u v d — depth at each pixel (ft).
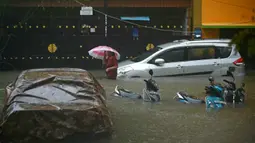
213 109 35.91
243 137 26.63
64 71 30.60
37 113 23.61
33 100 25.41
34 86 26.81
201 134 27.40
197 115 33.40
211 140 25.95
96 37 70.28
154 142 25.38
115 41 70.38
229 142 25.45
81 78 28.53
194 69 52.70
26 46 70.13
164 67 52.26
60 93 26.30
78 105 25.02
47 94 26.09
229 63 53.11
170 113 34.17
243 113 34.19
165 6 69.62
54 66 70.64
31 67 70.18
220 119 31.89
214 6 67.77
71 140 24.29
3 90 44.29
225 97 38.04
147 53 55.77
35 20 69.97
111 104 37.96
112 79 53.11
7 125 23.36
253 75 56.80
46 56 70.49
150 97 39.42
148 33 70.44
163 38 70.18
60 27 70.28
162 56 53.01
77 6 69.00
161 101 39.50
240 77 53.31
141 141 25.57
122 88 44.16
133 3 69.21
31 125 23.53
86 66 70.49
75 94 26.30
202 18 68.08
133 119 31.81
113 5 68.90
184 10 69.87
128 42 70.38
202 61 53.01
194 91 44.24
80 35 70.33
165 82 50.42
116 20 70.03
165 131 28.09
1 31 69.41
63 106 24.54
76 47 70.59
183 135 27.12
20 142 23.52
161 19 70.23
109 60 53.36
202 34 68.23
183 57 53.06
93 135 24.77
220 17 67.82
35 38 70.18
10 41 69.77
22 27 69.92
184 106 37.22
